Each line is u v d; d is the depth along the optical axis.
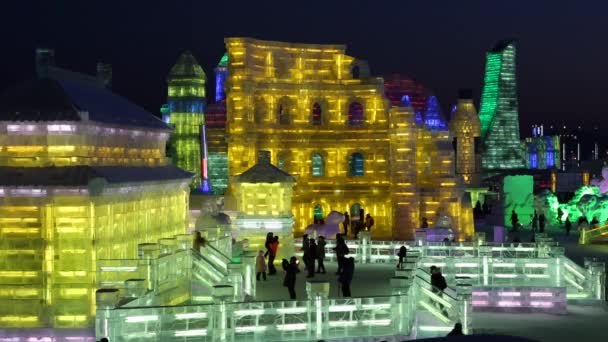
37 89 31.66
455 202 62.56
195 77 66.31
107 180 30.09
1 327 29.61
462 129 102.81
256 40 61.28
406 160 61.66
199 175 65.81
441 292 31.36
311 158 63.16
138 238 34.31
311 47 63.31
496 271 40.59
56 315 29.67
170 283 30.44
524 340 13.67
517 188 87.00
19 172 29.94
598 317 37.41
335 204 62.94
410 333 28.48
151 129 37.00
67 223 29.77
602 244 66.06
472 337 13.69
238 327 26.48
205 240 34.91
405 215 61.56
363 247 47.94
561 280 40.00
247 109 60.56
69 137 30.70
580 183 127.62
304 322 27.41
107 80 41.94
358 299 28.08
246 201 46.38
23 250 29.80
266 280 39.09
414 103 84.56
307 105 63.06
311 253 40.19
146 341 24.58
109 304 24.08
